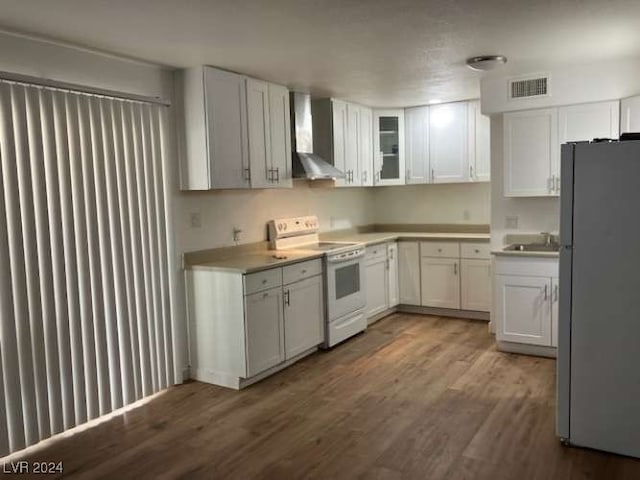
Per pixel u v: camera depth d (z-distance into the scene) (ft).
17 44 9.54
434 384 12.34
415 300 18.92
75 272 10.18
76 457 9.33
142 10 8.48
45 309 9.69
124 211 11.18
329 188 18.17
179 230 12.80
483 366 13.47
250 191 15.05
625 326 8.84
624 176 8.70
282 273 13.30
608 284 8.91
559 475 8.39
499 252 14.28
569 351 9.26
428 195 20.27
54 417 9.89
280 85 14.55
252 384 12.67
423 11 8.94
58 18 8.75
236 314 12.25
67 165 9.99
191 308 12.98
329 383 12.59
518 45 11.25
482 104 14.89
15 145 9.15
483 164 17.87
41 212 9.55
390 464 8.83
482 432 9.89
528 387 12.00
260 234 15.43
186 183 12.62
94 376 10.61
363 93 16.24
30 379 9.46
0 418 9.06
